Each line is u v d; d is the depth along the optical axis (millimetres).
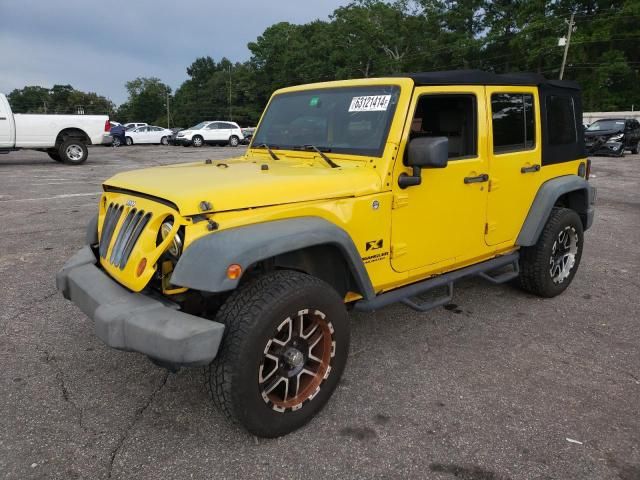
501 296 4949
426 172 3412
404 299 3461
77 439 2750
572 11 48844
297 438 2791
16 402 3078
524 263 4672
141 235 2754
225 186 2695
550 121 4551
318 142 3689
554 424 2930
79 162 16719
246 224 2627
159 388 3260
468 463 2605
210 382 2564
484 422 2945
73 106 128125
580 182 4789
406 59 58031
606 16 47250
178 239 2576
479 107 3770
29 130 15680
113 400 3121
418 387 3318
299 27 71000
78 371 3447
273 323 2564
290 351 2740
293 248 2623
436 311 4566
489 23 54594
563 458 2645
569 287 5227
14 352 3686
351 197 3053
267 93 75062
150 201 2828
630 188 12367
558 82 4645
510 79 4070
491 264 4188
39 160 18328
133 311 2529
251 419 2600
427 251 3570
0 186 11258
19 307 4480
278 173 3104
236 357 2480
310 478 2492
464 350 3840
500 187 4023
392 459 2631
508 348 3879
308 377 2904
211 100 97875
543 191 4473
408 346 3893
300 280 2721
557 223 4590
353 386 3322
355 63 59844
